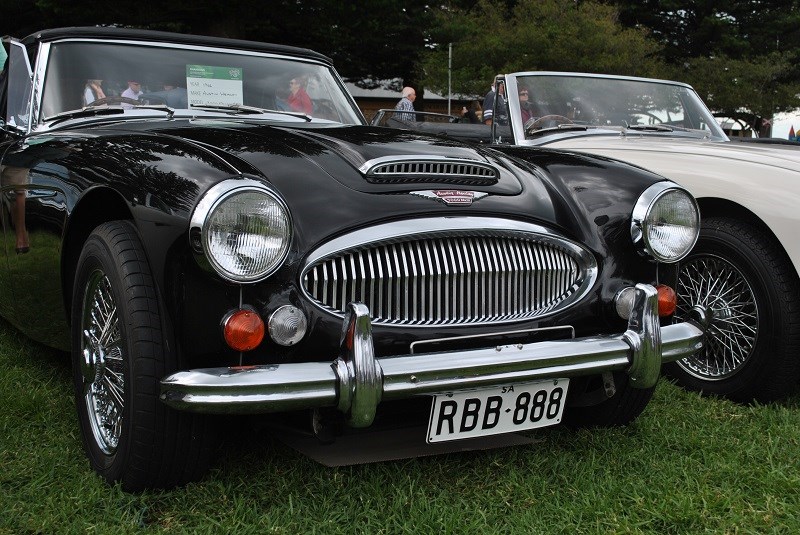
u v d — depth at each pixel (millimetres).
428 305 2238
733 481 2451
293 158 2375
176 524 2115
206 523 2104
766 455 2664
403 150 2586
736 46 25234
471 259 2287
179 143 2316
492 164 2678
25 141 3143
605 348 2340
